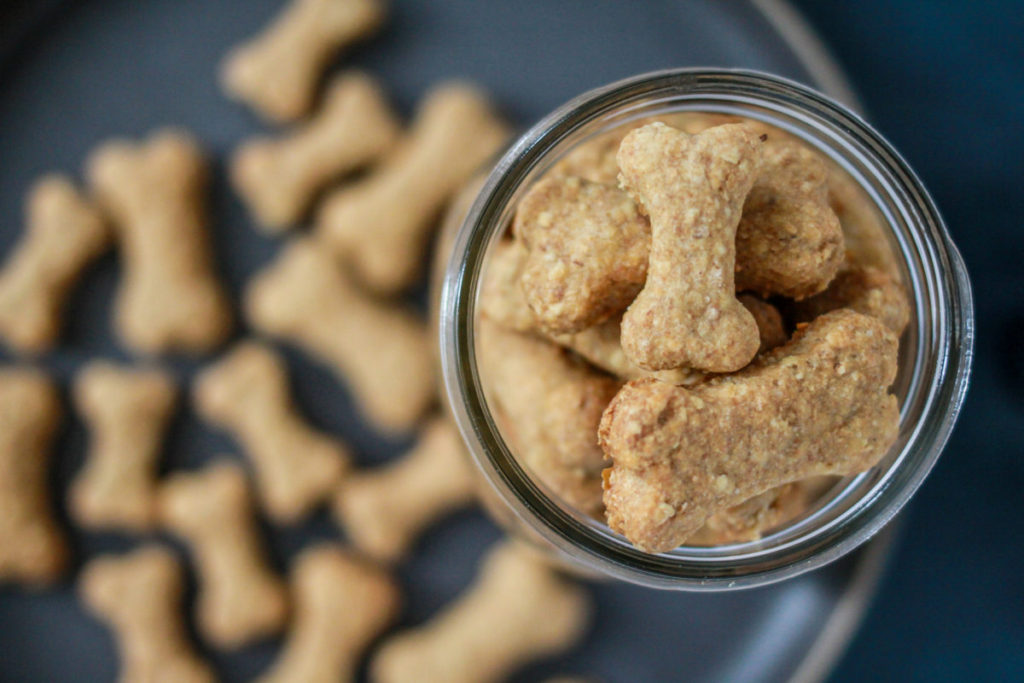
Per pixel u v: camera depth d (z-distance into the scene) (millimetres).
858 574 374
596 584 391
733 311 268
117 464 392
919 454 280
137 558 398
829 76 367
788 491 288
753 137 274
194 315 390
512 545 393
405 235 388
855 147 279
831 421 271
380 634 393
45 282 390
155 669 391
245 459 400
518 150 277
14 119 389
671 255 269
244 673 398
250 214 397
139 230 391
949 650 396
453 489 388
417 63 390
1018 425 392
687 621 388
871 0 390
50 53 388
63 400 400
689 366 271
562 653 390
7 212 393
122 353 399
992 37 388
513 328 296
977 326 390
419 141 390
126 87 391
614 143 293
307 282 391
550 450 293
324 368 399
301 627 395
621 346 281
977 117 391
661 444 266
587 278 278
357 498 391
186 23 390
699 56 380
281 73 386
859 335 272
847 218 289
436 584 394
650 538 267
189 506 391
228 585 391
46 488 398
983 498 394
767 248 276
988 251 391
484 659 388
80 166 392
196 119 393
